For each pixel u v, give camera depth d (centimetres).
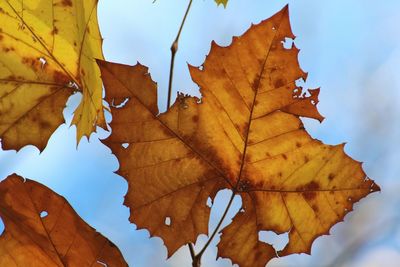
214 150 77
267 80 76
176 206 77
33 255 78
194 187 77
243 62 76
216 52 75
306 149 77
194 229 77
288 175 78
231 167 78
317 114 77
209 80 76
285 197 78
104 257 77
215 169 78
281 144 77
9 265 77
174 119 76
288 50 75
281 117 77
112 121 75
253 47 75
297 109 77
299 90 76
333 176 78
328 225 78
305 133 77
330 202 78
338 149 77
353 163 77
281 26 75
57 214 77
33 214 77
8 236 77
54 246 77
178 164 77
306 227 78
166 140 76
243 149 77
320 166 78
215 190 78
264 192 78
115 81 75
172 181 77
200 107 76
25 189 77
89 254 77
